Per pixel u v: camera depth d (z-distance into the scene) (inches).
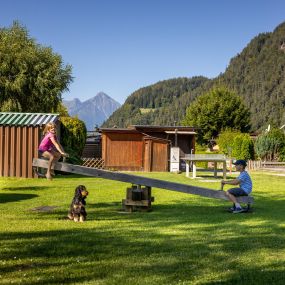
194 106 3029.0
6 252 282.0
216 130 2962.6
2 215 430.6
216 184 877.2
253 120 6441.9
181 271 245.0
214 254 283.3
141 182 483.5
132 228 370.3
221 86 3171.8
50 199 560.7
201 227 379.9
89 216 437.7
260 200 620.7
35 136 925.8
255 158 1806.1
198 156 1106.7
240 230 366.6
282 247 305.4
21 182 807.7
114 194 633.0
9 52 1631.4
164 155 1422.2
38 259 265.6
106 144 1448.1
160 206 534.0
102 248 294.8
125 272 241.3
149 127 1456.7
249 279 232.2
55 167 469.7
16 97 1637.6
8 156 930.1
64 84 1732.3
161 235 340.8
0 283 219.5
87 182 818.8
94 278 230.4
